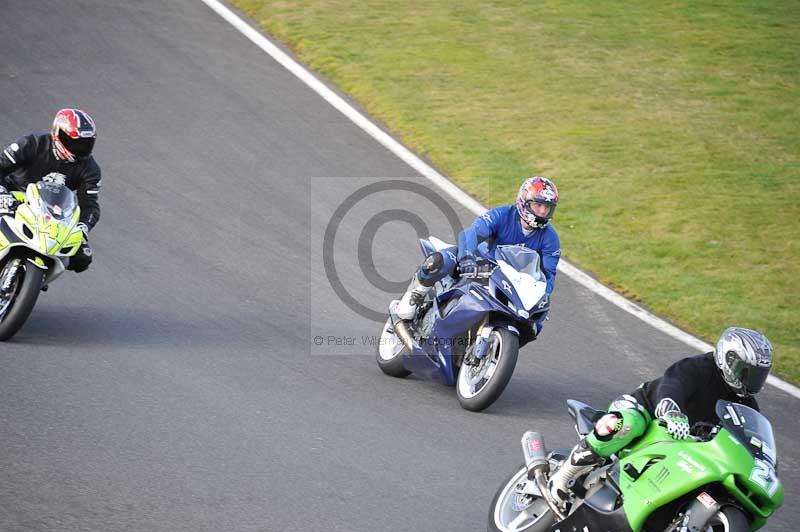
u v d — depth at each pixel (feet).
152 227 134.00
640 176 173.78
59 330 102.17
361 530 69.26
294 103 187.62
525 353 113.39
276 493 73.20
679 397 63.93
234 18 229.66
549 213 98.73
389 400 97.09
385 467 80.74
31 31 202.18
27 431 77.97
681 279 138.92
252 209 144.77
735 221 159.02
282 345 107.24
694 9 271.90
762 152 188.14
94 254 124.06
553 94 207.31
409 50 222.89
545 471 67.82
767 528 77.77
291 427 86.48
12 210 98.63
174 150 160.76
